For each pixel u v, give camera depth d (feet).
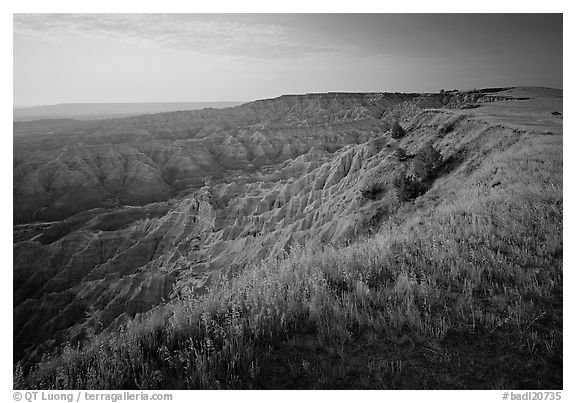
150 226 205.16
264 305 19.06
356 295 19.95
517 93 247.70
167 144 460.14
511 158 53.88
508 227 27.20
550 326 17.16
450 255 23.48
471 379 14.94
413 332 17.24
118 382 15.47
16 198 330.54
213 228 175.52
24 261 195.00
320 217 114.32
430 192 68.95
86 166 386.93
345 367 15.72
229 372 15.56
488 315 17.78
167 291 115.85
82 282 168.96
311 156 297.33
